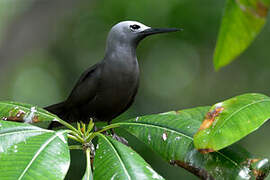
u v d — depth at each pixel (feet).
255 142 60.49
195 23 65.98
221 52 17.02
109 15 68.08
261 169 16.06
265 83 67.92
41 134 14.87
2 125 15.07
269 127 60.54
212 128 14.80
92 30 69.51
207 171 16.30
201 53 69.46
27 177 12.69
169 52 68.44
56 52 69.41
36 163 13.21
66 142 14.74
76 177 40.96
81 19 69.00
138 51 67.36
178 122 17.65
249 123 14.70
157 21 66.23
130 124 18.15
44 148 13.94
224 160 16.38
